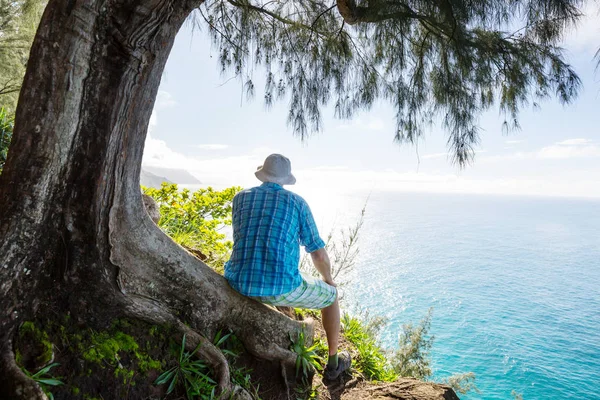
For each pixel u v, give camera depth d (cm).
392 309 6303
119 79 178
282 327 280
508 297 8062
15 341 171
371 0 282
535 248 16088
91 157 181
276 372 275
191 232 458
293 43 386
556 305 7800
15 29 791
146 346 212
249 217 255
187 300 234
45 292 182
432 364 4628
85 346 187
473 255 13075
